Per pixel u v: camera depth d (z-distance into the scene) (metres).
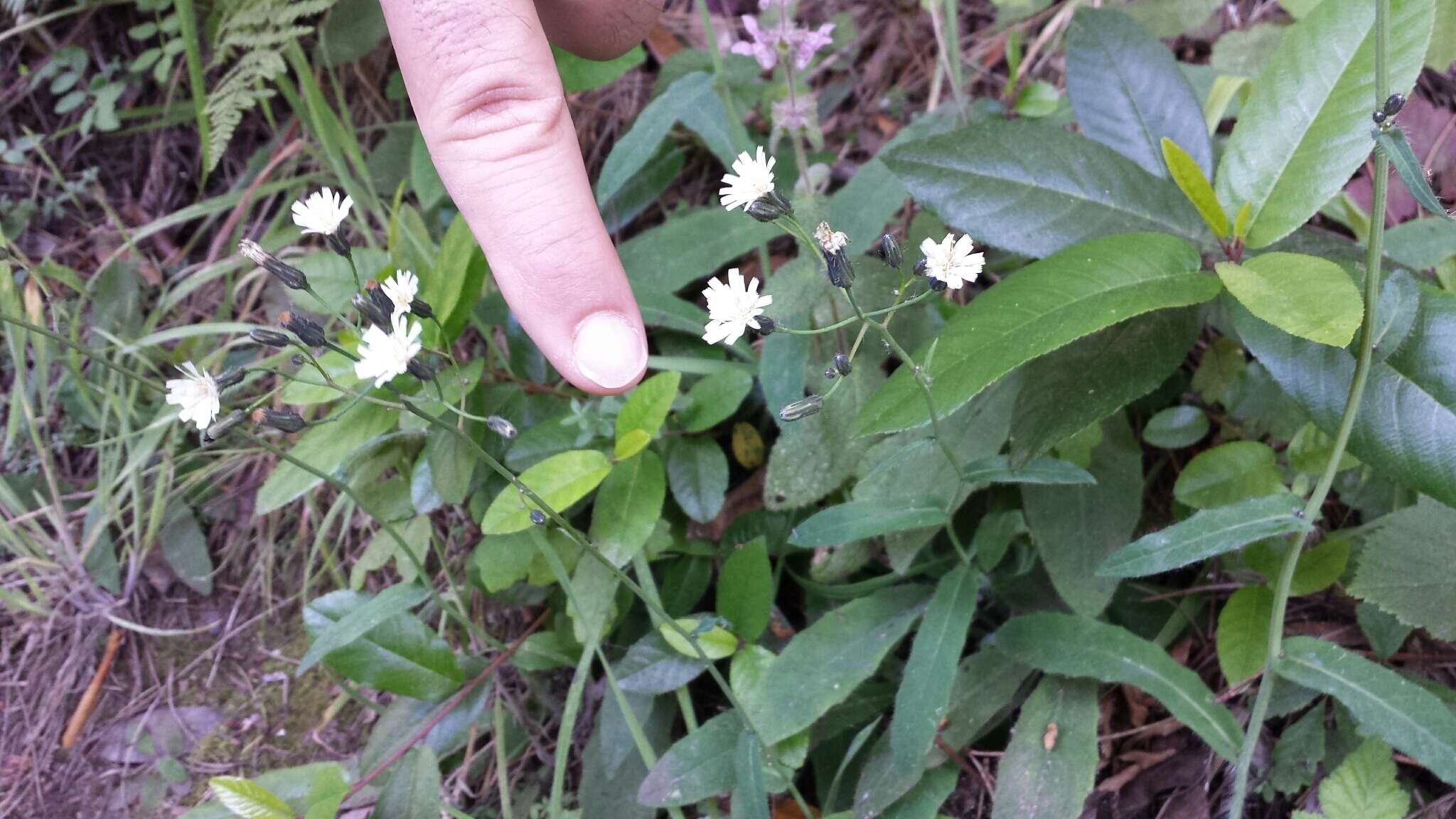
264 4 0.28
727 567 0.21
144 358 0.28
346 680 0.26
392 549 0.24
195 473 0.28
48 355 0.30
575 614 0.22
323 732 0.26
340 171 0.29
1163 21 0.28
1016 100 0.28
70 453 0.30
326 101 0.32
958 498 0.19
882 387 0.17
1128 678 0.18
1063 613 0.20
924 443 0.18
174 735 0.26
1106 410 0.18
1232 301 0.18
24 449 0.29
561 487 0.20
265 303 0.30
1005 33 0.31
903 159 0.20
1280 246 0.19
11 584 0.28
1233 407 0.22
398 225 0.26
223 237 0.31
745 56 0.29
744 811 0.19
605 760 0.21
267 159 0.32
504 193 0.17
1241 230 0.18
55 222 0.32
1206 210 0.18
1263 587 0.20
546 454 0.23
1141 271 0.17
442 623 0.25
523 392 0.25
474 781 0.24
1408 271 0.17
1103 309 0.17
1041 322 0.17
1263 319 0.17
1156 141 0.22
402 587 0.21
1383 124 0.14
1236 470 0.20
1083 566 0.20
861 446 0.22
